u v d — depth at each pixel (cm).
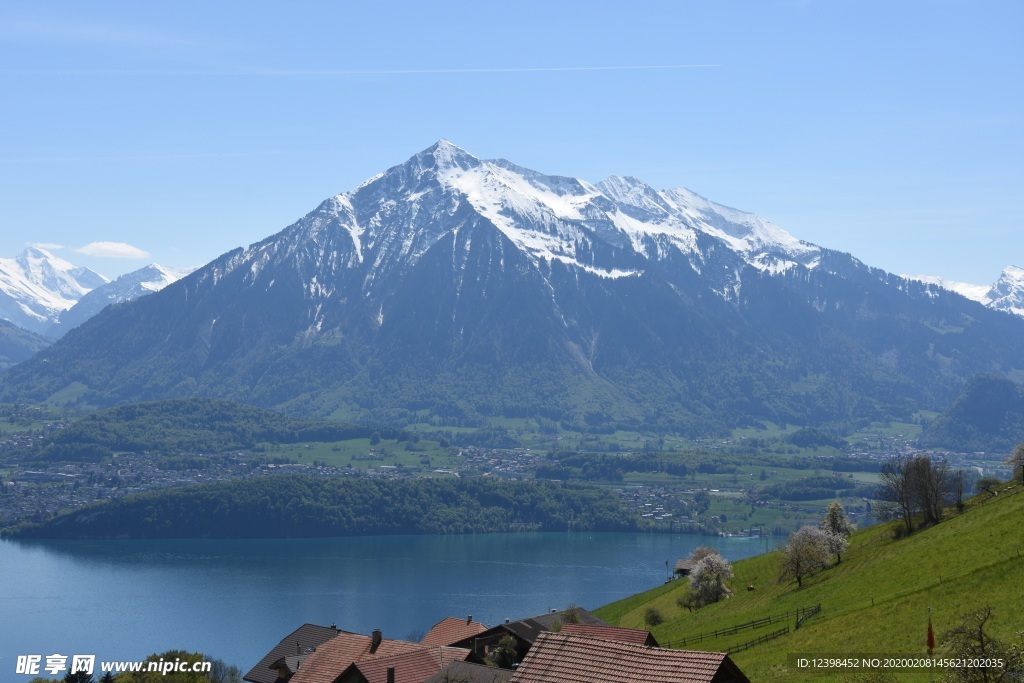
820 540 16312
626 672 6162
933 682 7738
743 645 12300
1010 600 9825
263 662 12638
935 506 16425
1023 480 16300
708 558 18012
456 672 8956
